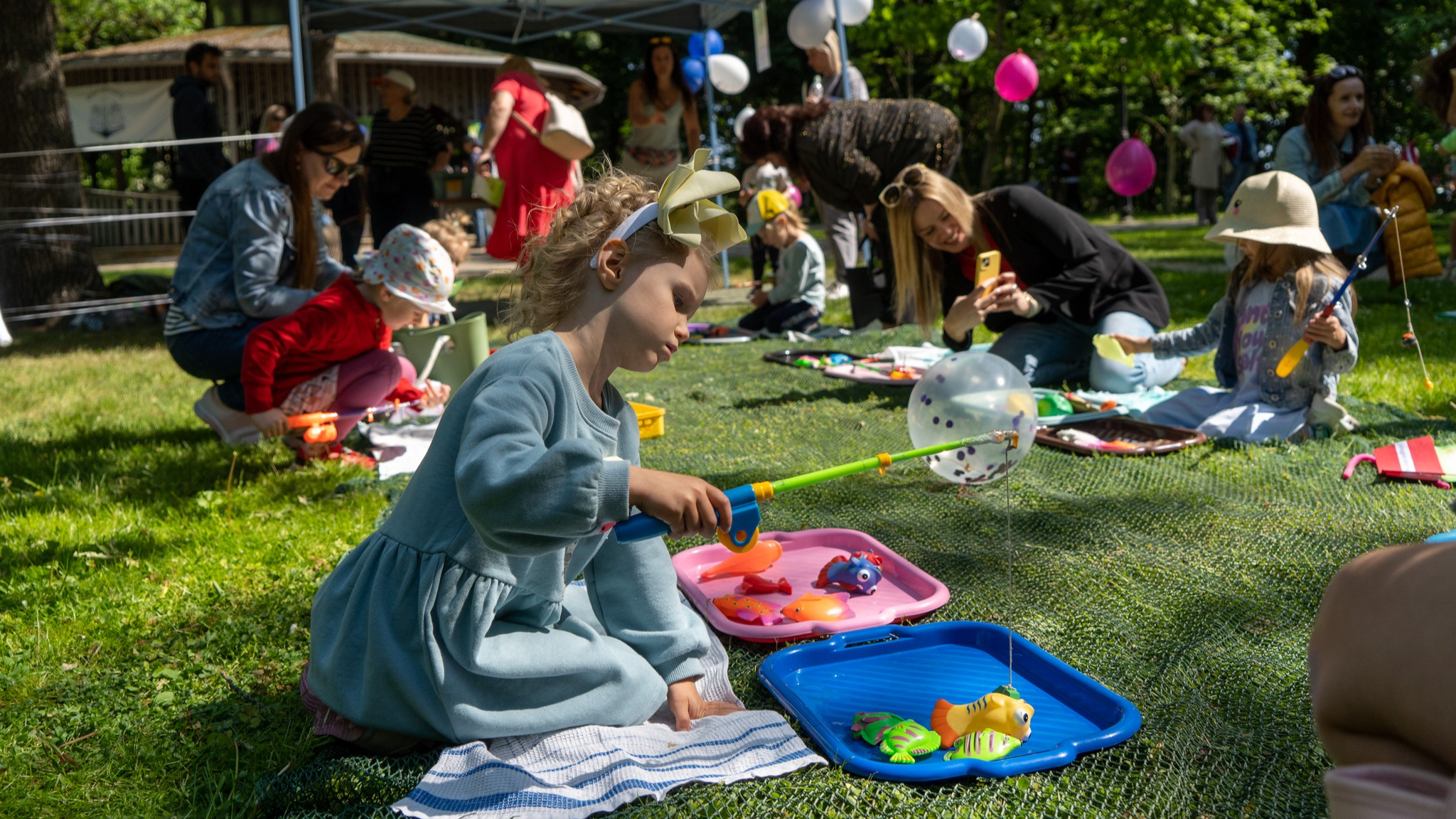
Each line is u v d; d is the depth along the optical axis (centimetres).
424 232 434
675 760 192
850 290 739
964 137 2759
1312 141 667
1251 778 183
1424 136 2398
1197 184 1858
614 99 2514
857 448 424
